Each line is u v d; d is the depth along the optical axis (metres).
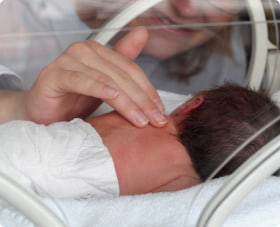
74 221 0.77
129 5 0.86
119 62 0.84
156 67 1.02
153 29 0.89
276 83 0.89
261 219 0.81
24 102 0.83
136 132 0.83
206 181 0.80
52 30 0.79
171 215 0.78
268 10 0.86
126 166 0.81
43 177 0.76
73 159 0.78
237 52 0.95
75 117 0.88
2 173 0.66
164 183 0.82
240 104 0.83
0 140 0.76
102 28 0.86
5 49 0.77
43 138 0.78
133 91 0.83
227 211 0.74
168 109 0.92
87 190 0.79
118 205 0.79
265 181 0.85
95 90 0.78
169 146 0.83
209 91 0.91
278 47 0.88
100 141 0.81
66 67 0.80
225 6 0.85
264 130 0.78
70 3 0.82
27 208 0.68
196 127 0.84
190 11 0.86
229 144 0.80
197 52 0.99
